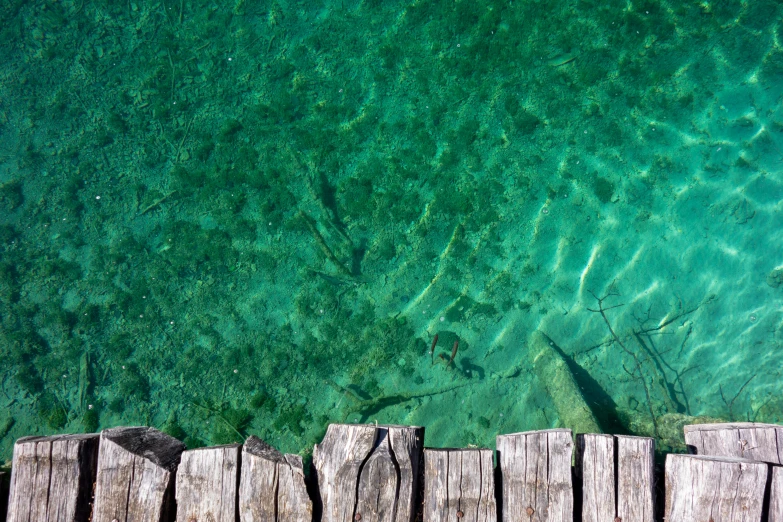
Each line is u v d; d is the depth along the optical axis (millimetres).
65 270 6055
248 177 6230
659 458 4781
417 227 6082
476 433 5496
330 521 3023
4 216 6184
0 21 6570
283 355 5820
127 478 3043
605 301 5887
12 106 6461
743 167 6059
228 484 3051
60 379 5766
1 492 3152
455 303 5906
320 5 6605
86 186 6289
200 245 6113
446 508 3035
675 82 6277
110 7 6668
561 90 6305
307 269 6016
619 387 5648
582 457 3115
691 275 5902
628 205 6074
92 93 6500
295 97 6406
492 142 6223
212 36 6594
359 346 5824
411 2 6523
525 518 3035
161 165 6332
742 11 6301
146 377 5789
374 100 6359
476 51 6387
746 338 5734
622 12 6391
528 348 5754
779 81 6145
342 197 6172
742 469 2869
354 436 3152
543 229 6055
